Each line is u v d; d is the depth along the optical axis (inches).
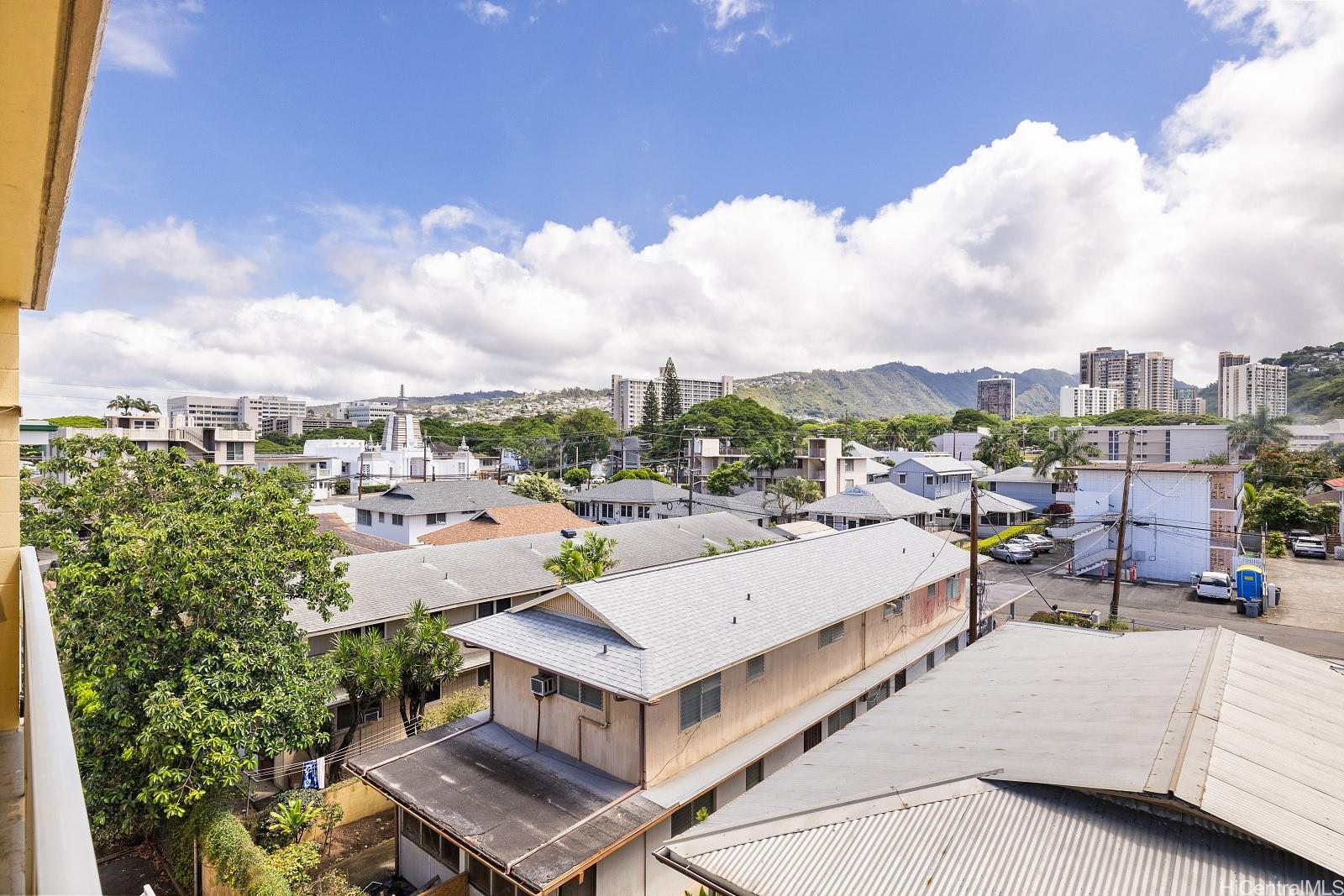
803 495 2151.8
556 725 565.6
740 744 581.6
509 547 1090.7
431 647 709.9
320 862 589.9
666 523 1408.7
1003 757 346.6
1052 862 267.4
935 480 2610.7
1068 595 1373.0
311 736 574.2
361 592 841.5
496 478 4072.3
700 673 520.4
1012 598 1350.9
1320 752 319.3
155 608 562.6
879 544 941.2
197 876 534.6
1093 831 278.2
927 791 322.0
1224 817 259.9
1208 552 1460.4
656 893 502.0
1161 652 459.2
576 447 4443.9
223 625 535.8
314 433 5644.7
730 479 2655.0
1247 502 2053.4
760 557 780.6
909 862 285.0
